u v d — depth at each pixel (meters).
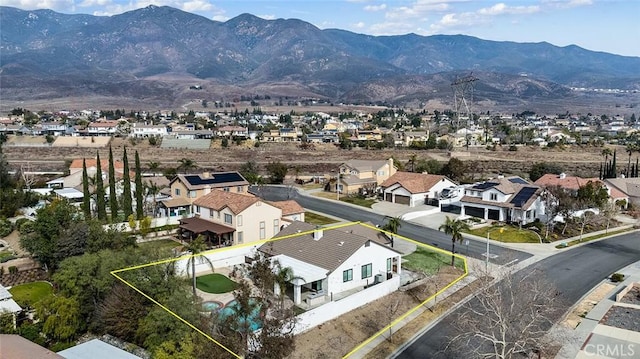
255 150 181.25
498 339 39.59
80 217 57.66
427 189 93.19
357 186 104.25
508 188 82.00
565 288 52.66
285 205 73.81
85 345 36.75
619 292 51.28
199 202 70.69
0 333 38.84
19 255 57.75
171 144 187.12
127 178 71.56
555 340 40.97
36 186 98.12
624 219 84.88
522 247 67.19
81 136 193.00
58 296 41.75
